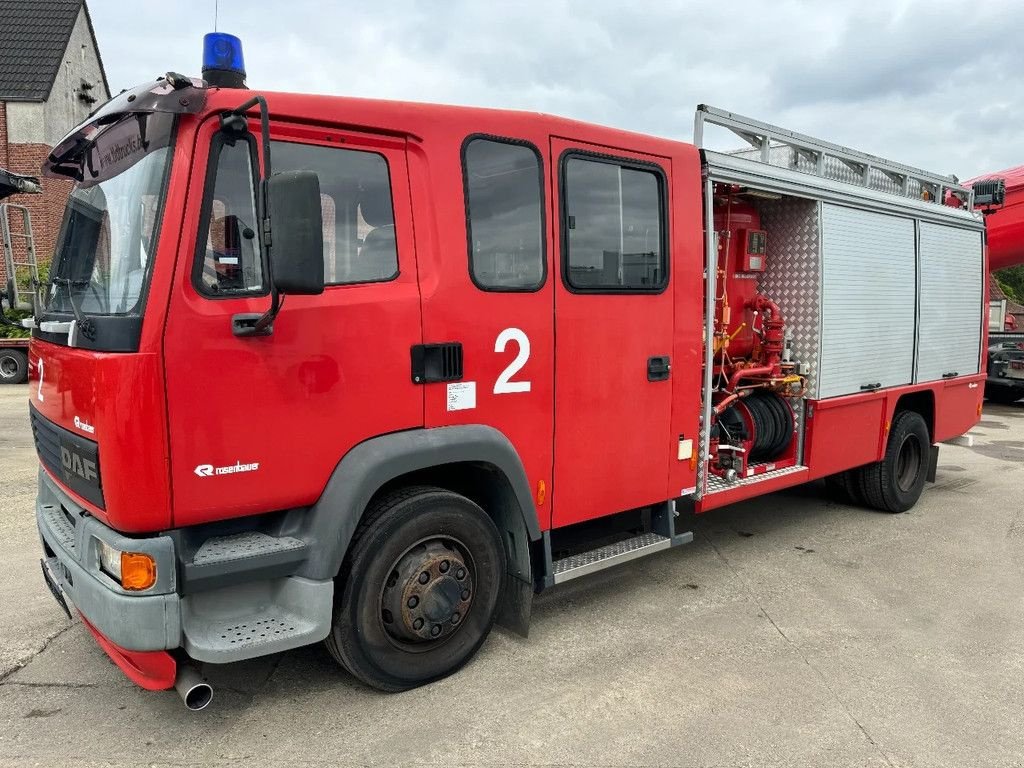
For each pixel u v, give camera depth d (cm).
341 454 305
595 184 390
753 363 547
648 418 422
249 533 305
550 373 371
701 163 448
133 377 256
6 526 552
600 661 369
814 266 539
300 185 251
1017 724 319
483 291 342
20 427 955
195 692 278
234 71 305
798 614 433
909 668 368
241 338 276
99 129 317
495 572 355
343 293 302
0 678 341
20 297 368
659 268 424
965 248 716
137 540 267
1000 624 423
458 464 352
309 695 333
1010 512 670
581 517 394
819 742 303
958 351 714
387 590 320
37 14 2139
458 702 328
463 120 337
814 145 539
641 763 286
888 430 625
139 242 271
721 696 338
